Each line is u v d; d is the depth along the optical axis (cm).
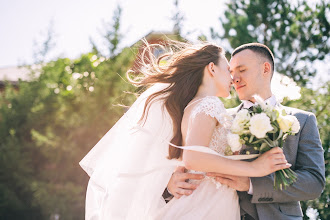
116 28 800
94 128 775
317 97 578
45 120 865
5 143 886
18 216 851
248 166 224
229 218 248
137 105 272
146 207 251
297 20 705
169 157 249
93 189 265
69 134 813
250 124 223
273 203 262
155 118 258
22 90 933
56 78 888
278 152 229
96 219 259
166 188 273
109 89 770
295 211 268
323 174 266
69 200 776
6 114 902
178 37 671
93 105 768
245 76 310
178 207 244
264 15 704
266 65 311
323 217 508
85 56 808
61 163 810
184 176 250
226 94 261
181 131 246
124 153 259
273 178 255
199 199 245
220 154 236
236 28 697
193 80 254
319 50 692
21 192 855
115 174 258
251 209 262
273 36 697
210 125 225
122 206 248
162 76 258
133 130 263
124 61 766
